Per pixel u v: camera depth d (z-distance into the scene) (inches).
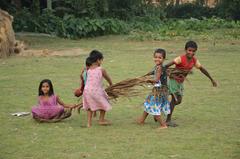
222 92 808.9
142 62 1151.6
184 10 2484.0
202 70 615.8
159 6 2343.8
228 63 1139.9
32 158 479.2
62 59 1224.2
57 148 510.6
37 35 1779.0
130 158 477.4
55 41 1674.5
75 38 1839.3
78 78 945.5
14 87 855.1
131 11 2134.6
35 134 564.7
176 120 632.4
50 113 621.9
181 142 530.3
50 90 629.9
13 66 1102.4
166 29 1818.4
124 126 602.5
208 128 590.9
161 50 595.5
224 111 679.1
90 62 608.7
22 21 1857.8
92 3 2012.8
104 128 592.7
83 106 606.9
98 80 599.8
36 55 1309.1
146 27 1963.6
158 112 587.5
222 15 2329.0
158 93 586.6
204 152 495.2
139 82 610.2
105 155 486.6
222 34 1760.6
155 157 479.8
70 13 2031.3
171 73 600.4
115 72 1007.0
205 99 756.6
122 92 617.0
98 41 1706.4
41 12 2128.4
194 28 1929.1
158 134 563.8
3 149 507.2
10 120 633.0
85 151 500.1
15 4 2009.1
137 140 538.9
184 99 757.3
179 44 1567.4
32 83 892.0
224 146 515.2
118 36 1855.3
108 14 2092.8
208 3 2544.3
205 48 1449.3
